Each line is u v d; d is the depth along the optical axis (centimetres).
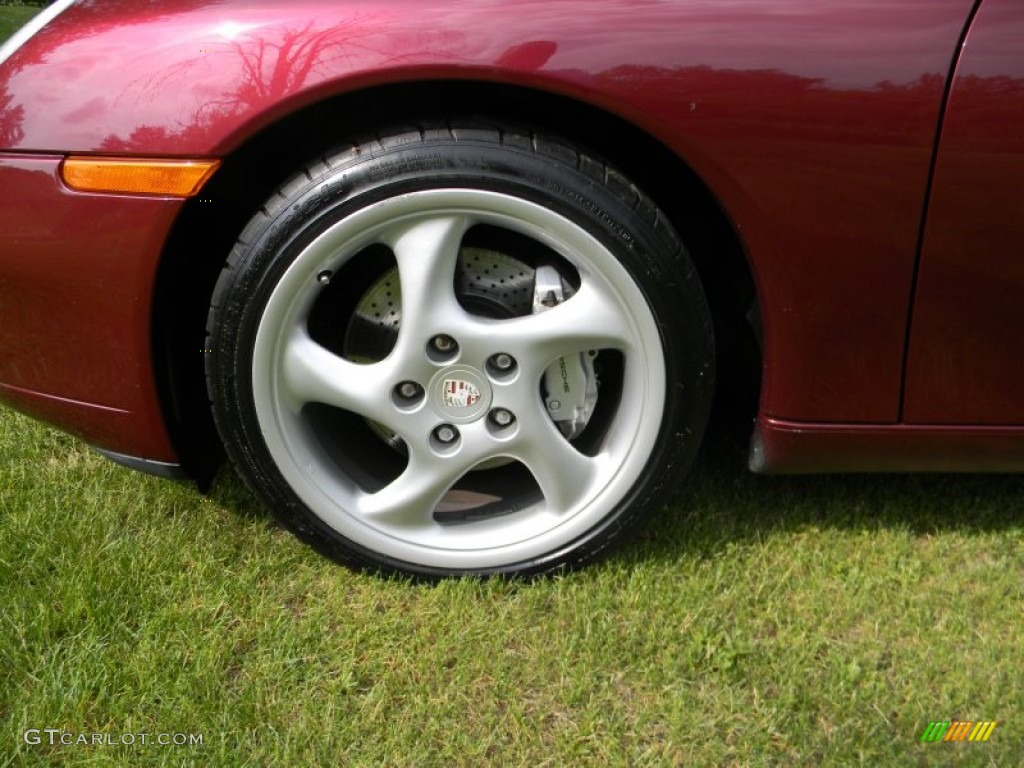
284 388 164
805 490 207
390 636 164
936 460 172
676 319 157
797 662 160
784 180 145
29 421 220
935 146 141
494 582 176
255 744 144
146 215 148
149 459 171
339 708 150
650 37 140
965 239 147
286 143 160
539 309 162
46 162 147
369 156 148
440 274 155
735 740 148
